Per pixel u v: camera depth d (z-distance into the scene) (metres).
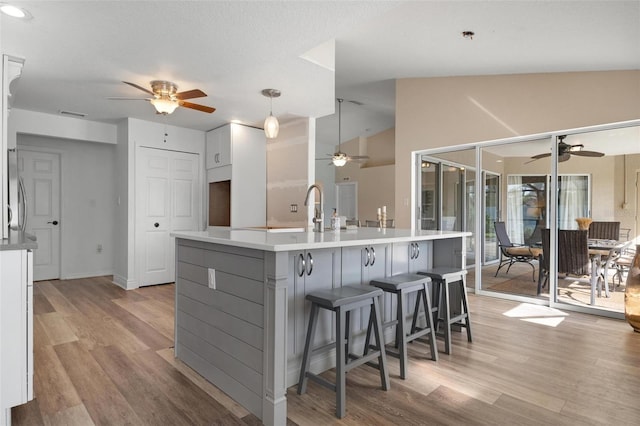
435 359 2.61
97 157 5.88
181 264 2.61
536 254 4.36
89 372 2.39
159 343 2.92
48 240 5.51
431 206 5.23
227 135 5.28
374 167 10.12
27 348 1.85
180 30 2.52
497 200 4.66
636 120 3.67
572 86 4.03
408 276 2.67
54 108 4.52
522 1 2.84
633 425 1.83
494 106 4.55
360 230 3.52
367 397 2.10
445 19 3.28
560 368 2.49
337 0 2.16
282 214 5.38
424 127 5.13
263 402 1.85
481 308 4.07
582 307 3.91
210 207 5.79
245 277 2.00
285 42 2.71
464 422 1.85
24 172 5.29
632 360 2.62
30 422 1.84
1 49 2.76
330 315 2.47
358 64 4.71
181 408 1.98
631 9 2.74
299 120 5.11
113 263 6.03
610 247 3.85
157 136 5.24
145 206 5.12
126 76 3.42
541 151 4.33
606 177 3.88
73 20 2.38
